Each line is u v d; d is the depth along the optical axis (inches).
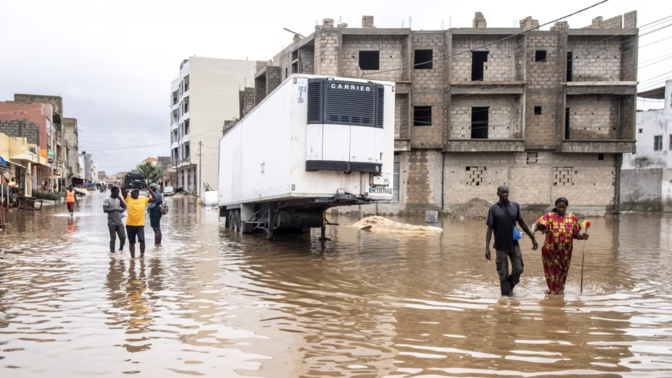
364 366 200.1
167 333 242.4
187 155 3065.9
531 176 1362.0
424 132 1364.4
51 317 269.4
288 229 780.0
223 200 916.6
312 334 242.5
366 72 1374.3
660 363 204.7
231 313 281.1
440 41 1353.3
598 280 388.5
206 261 473.1
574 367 200.1
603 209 1368.1
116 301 307.1
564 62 1331.2
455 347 223.9
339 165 522.0
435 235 789.9
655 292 342.3
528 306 299.7
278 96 565.3
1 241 622.5
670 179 1626.5
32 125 2050.9
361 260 489.7
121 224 535.2
